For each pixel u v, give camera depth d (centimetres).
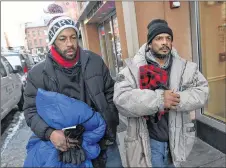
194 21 330
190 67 169
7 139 452
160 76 165
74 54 147
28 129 505
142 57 173
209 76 345
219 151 300
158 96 153
